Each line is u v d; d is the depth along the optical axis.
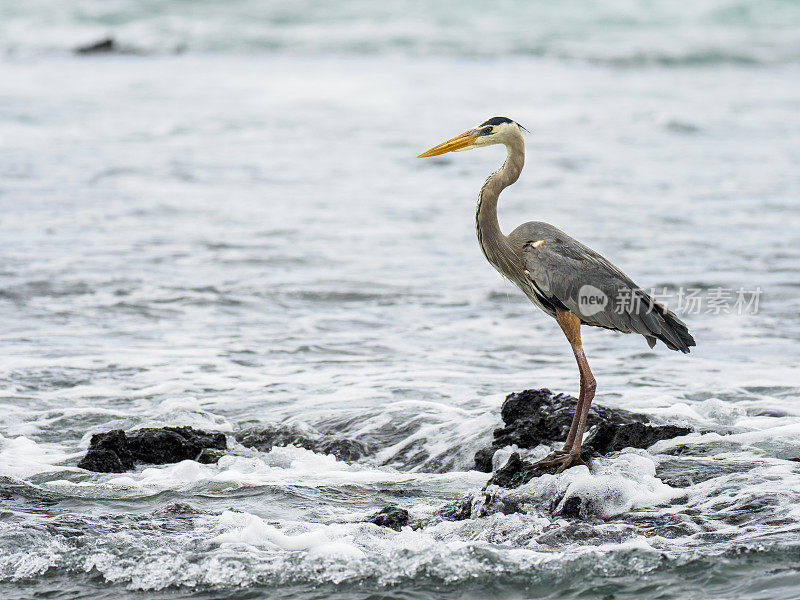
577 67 54.97
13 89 44.03
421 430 10.68
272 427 10.84
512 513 8.13
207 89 45.59
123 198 24.97
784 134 35.41
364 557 7.34
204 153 31.80
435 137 35.03
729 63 57.00
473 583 6.96
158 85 46.50
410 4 72.81
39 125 35.56
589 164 30.41
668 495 8.26
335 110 40.53
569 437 8.92
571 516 8.05
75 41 61.12
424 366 13.41
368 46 60.72
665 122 37.34
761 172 28.86
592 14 70.88
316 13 70.00
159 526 8.08
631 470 8.62
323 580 7.09
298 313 16.11
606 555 7.15
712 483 8.36
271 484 9.16
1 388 12.27
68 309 15.98
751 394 11.73
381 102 42.50
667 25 68.25
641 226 22.19
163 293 16.95
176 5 71.44
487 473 9.48
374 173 29.27
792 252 19.56
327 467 9.98
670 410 10.79
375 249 20.41
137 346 14.23
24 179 26.77
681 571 6.91
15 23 65.06
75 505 8.61
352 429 10.95
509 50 59.66
